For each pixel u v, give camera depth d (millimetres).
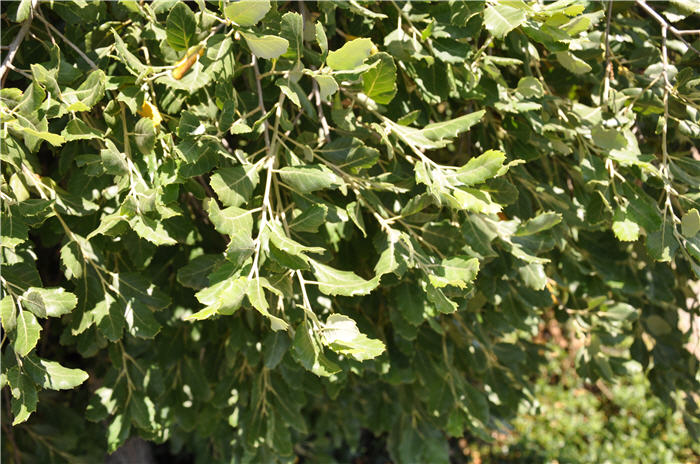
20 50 1123
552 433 2857
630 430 2914
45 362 1022
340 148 1094
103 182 1127
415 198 1083
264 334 1257
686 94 1121
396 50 1132
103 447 1585
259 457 1432
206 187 1281
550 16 1059
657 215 1107
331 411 1816
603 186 1159
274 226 990
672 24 1229
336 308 1256
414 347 1345
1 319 992
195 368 1331
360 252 1258
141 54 1150
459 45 1113
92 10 1073
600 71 1218
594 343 1313
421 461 1546
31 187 1074
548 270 1335
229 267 988
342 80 1049
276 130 1073
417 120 1207
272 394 1319
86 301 1105
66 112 1022
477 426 1365
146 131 1031
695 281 1334
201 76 1051
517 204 1251
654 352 1375
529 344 1458
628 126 1171
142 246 1169
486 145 1252
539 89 1128
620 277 1306
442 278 1028
